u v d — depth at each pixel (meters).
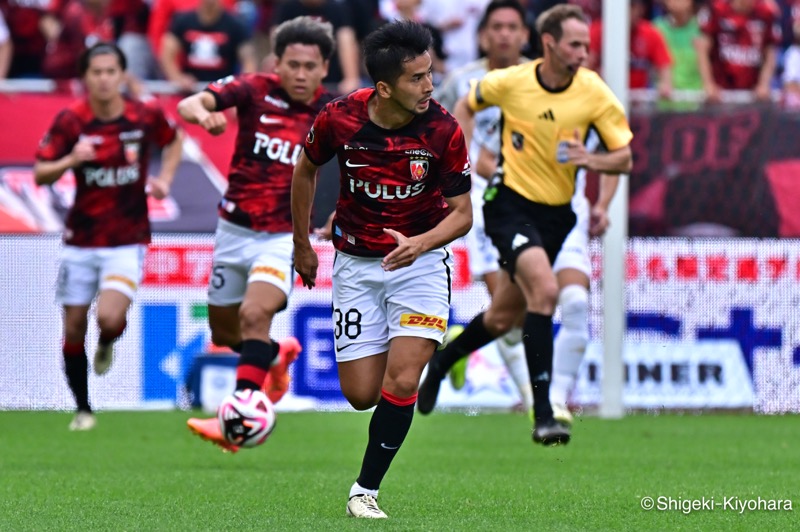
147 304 38.47
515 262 25.28
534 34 33.69
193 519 17.62
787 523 17.77
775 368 39.47
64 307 33.06
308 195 18.83
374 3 45.88
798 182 39.28
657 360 39.38
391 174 18.09
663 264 39.31
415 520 17.45
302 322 38.72
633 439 31.66
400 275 18.17
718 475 24.11
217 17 44.12
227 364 38.16
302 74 25.50
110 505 19.33
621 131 26.03
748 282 39.44
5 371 38.22
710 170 39.22
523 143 26.33
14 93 38.03
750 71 46.19
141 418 36.12
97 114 32.31
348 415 37.84
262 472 24.48
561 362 29.88
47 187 38.06
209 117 24.62
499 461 26.78
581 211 29.80
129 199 32.69
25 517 17.92
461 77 32.62
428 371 29.69
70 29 45.41
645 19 46.53
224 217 26.17
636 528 17.06
